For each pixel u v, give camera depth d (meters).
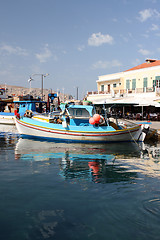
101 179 6.74
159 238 3.69
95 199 5.20
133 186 6.11
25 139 15.77
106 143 14.39
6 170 7.64
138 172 7.57
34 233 3.81
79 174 7.26
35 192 5.61
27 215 4.42
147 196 5.39
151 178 6.88
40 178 6.78
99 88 46.50
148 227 4.01
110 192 5.64
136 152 11.41
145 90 33.53
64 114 15.55
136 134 15.08
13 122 28.52
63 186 6.07
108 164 8.71
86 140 14.53
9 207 4.77
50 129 15.18
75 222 4.17
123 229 3.94
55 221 4.20
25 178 6.75
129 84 39.16
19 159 9.40
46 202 5.02
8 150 11.53
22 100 28.98
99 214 4.47
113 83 42.38
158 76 33.91
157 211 4.60
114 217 4.35
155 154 10.91
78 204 4.93
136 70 37.59
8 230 3.89
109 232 3.85
